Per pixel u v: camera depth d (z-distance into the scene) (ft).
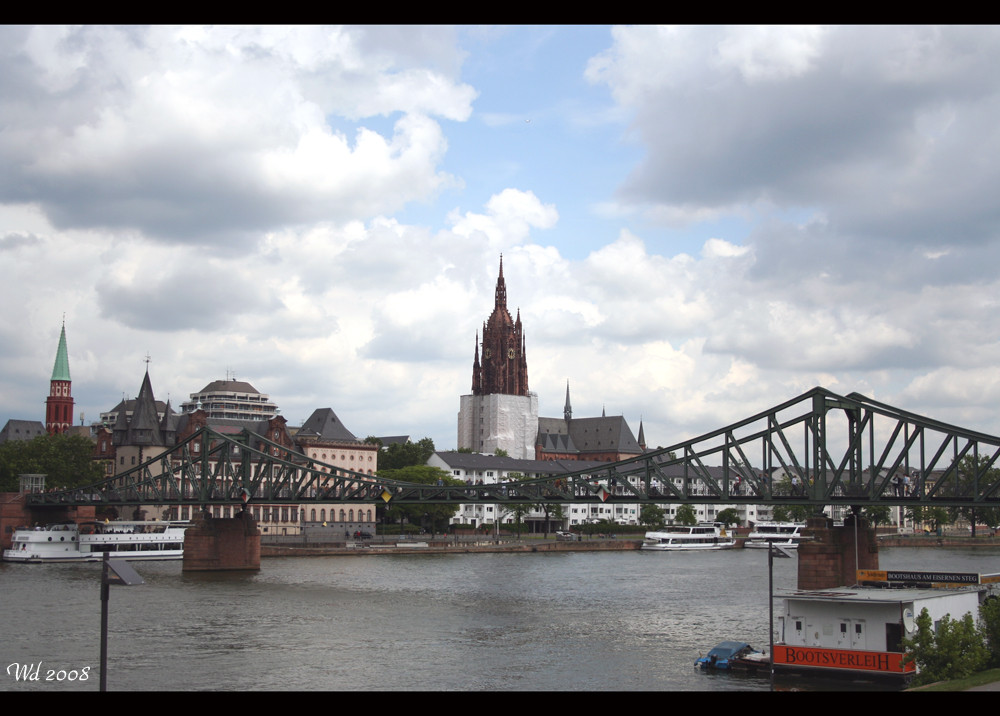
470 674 227.61
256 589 393.91
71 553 529.45
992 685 171.63
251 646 260.42
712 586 422.82
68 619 302.66
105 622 120.88
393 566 524.93
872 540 377.30
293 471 485.97
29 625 290.35
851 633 213.87
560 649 258.37
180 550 555.69
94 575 440.45
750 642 266.77
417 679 222.48
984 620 205.46
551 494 431.43
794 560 604.90
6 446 653.30
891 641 209.97
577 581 444.55
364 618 311.47
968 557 619.67
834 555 372.99
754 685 213.46
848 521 379.14
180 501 508.53
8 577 428.15
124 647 257.14
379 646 261.65
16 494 561.02
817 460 360.89
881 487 342.85
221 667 233.96
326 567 514.27
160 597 361.10
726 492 368.68
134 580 119.44
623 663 239.71
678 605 350.64
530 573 486.79
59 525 546.67
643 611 332.60
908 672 204.23
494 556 618.85
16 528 545.03
